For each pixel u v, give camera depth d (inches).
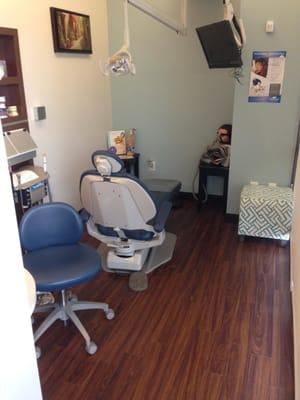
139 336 86.7
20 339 43.6
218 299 100.3
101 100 165.8
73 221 90.6
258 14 122.4
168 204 114.0
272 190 135.2
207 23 150.7
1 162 37.7
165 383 73.8
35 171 112.3
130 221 100.5
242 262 119.4
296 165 130.2
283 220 125.7
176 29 125.3
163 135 173.9
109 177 94.3
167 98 167.3
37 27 116.9
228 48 108.2
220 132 158.9
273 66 126.8
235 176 144.6
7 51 106.1
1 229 38.3
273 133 134.9
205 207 168.4
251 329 88.5
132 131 173.9
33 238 87.3
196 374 75.9
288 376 75.3
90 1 146.5
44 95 124.5
